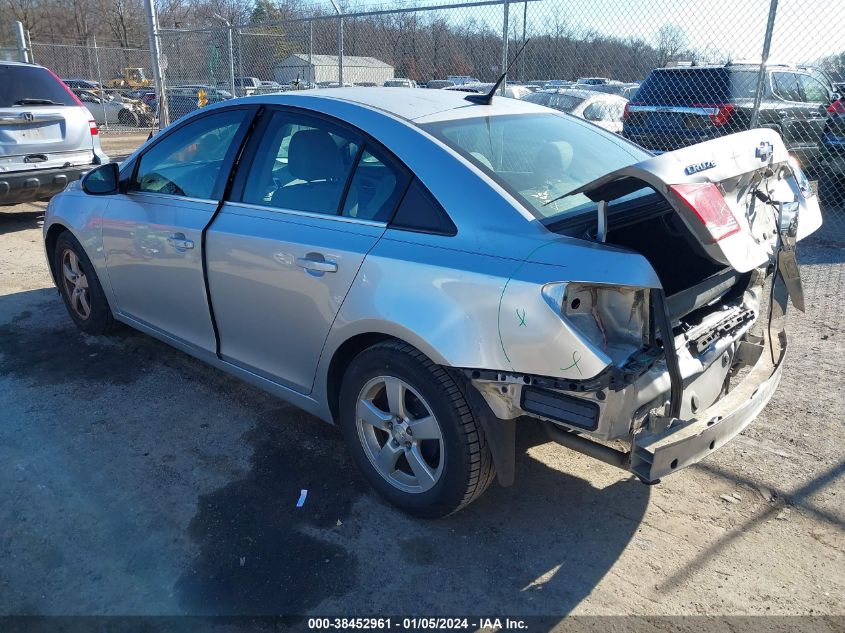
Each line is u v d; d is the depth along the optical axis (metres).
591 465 3.30
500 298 2.32
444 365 2.47
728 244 2.21
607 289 2.22
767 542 2.76
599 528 2.85
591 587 2.53
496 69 8.45
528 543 2.76
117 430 3.57
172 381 4.13
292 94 3.35
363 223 2.83
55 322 5.08
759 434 3.54
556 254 2.29
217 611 2.40
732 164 2.40
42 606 2.42
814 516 2.90
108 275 4.29
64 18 49.56
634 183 2.22
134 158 4.08
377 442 2.95
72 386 4.05
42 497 3.01
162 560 2.64
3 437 3.49
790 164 2.88
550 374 2.25
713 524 2.87
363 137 2.93
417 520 2.88
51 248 4.86
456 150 2.76
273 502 3.00
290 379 3.24
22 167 7.47
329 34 11.53
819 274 6.24
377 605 2.44
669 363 2.23
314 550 2.70
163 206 3.75
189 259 3.53
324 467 3.26
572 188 2.85
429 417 2.66
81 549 2.70
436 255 2.54
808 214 3.01
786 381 4.14
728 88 8.31
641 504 3.00
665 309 2.20
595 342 2.20
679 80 8.68
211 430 3.58
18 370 4.26
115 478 3.15
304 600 2.46
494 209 2.53
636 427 2.31
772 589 2.51
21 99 7.57
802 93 9.18
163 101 12.90
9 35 46.12
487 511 2.95
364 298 2.71
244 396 3.96
